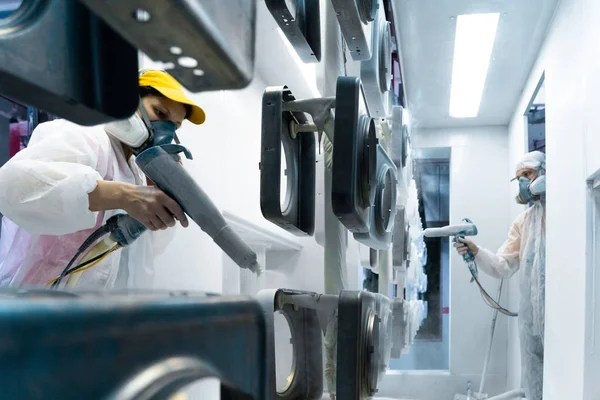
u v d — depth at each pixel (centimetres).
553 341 297
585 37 236
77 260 106
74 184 92
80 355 23
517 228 381
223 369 36
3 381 20
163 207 95
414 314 324
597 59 219
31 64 29
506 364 425
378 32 175
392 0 280
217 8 30
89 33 32
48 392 21
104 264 118
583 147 240
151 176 92
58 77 30
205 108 154
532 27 312
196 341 33
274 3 84
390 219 166
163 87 106
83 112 32
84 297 25
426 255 454
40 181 92
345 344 91
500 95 401
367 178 107
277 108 92
